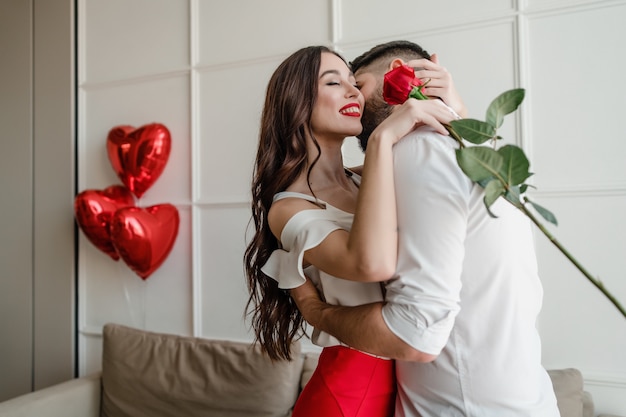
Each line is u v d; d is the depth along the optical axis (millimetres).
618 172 1629
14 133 2586
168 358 1883
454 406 731
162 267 2301
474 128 595
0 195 2607
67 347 2453
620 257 1626
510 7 1746
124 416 1863
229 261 2156
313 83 897
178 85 2285
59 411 1840
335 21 1968
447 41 1820
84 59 2490
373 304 728
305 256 788
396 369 825
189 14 2264
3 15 2609
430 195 668
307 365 1813
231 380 1752
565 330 1680
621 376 1612
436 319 651
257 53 2123
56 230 2498
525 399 708
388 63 1176
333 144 932
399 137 704
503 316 710
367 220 673
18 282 2570
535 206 541
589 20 1661
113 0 2434
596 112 1654
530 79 1722
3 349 2590
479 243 707
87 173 2477
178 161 2275
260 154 970
